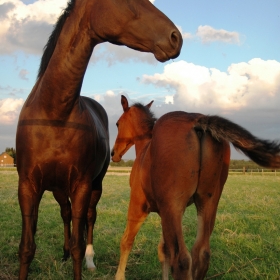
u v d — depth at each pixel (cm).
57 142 328
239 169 3819
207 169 290
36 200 339
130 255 517
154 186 297
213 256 507
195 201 310
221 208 998
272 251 534
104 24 295
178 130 294
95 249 551
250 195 1308
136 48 301
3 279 421
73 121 332
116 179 2234
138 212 378
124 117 470
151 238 611
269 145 264
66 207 488
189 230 677
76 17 312
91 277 431
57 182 346
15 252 517
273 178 2509
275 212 912
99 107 520
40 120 327
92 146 351
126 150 478
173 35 283
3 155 6712
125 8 288
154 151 301
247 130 274
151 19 286
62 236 638
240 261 481
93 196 500
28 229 328
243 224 724
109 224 741
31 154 328
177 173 283
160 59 289
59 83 316
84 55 312
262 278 420
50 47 337
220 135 276
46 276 427
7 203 1030
